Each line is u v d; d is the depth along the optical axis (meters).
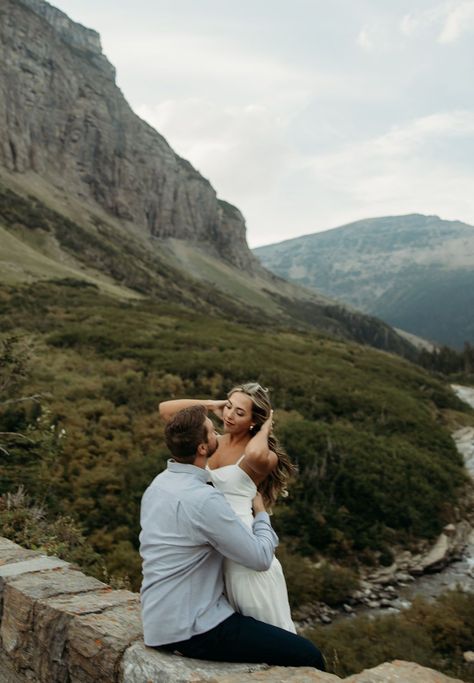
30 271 75.50
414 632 13.50
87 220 147.12
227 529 2.95
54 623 3.62
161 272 138.88
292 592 17.14
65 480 19.94
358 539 21.52
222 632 2.93
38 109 160.25
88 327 46.22
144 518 3.18
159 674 2.90
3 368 15.31
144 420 26.53
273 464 3.41
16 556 4.99
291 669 2.93
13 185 131.50
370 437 30.78
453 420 46.75
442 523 25.05
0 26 153.88
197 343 46.81
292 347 57.75
